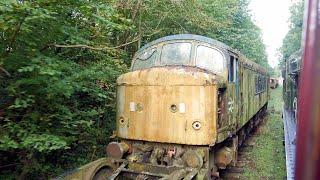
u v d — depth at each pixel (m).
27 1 3.97
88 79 5.86
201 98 5.45
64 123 5.09
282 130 14.75
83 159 7.14
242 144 10.54
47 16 3.82
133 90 5.92
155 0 10.23
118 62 8.03
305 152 0.59
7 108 4.49
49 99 5.05
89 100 7.28
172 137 5.59
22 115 4.84
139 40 10.10
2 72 4.44
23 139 4.36
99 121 8.13
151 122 5.74
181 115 5.54
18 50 4.43
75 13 5.00
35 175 6.03
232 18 18.89
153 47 6.91
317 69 0.59
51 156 6.67
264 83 16.70
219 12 14.86
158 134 5.68
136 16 10.26
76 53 6.39
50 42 4.81
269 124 16.86
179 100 5.56
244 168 8.38
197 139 5.44
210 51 6.45
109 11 4.82
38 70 4.28
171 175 4.94
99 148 7.75
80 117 5.98
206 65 6.43
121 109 6.05
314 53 0.61
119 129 6.06
